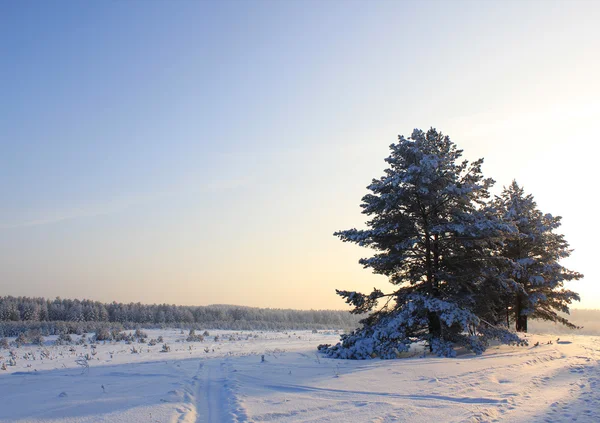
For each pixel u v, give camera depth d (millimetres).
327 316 117188
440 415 7535
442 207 19812
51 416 7438
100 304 116062
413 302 18047
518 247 30109
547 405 8297
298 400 8641
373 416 7441
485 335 18938
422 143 20109
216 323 81750
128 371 13172
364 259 19906
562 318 31078
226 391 9586
